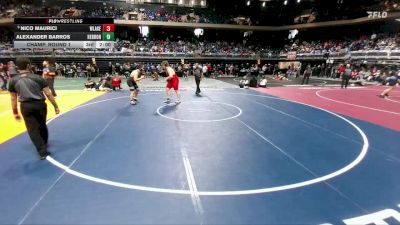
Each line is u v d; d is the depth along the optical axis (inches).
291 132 301.6
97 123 330.6
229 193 166.4
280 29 1498.5
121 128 309.4
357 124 342.0
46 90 219.0
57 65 1082.1
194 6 1514.5
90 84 662.5
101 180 180.7
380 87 784.3
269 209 149.8
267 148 248.4
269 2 1528.1
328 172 198.2
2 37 1309.1
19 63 201.6
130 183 177.3
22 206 148.5
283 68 1382.9
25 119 209.8
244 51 1384.1
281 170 200.7
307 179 186.5
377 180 186.5
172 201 156.6
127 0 1403.8
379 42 1125.1
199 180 183.0
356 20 1256.8
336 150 245.8
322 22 1369.3
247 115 383.9
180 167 203.8
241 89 701.9
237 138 276.8
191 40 1525.6
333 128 321.1
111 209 147.5
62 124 324.8
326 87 773.3
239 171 198.1
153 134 287.7
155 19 1373.0
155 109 418.9
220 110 416.5
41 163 207.0
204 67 1137.4
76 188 169.3
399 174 196.4
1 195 159.3
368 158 227.0
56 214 142.0
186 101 497.0
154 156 225.3
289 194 166.1
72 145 249.6
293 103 493.4
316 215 144.7
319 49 1293.1
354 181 184.5
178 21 1401.3
